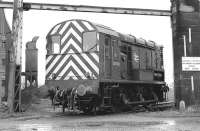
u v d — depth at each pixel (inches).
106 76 630.5
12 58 669.3
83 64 615.8
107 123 464.8
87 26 621.6
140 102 748.0
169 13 741.9
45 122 500.4
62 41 638.5
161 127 414.0
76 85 611.2
